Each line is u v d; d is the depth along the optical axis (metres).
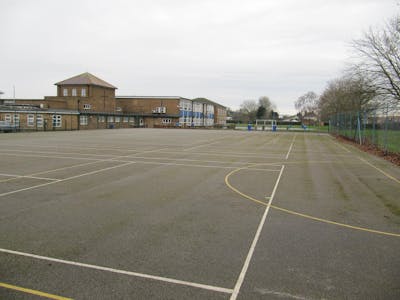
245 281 4.43
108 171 13.23
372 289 4.27
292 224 6.86
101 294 4.06
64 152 19.72
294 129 74.62
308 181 11.75
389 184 11.38
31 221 6.82
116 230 6.35
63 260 5.00
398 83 21.12
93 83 61.94
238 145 27.80
